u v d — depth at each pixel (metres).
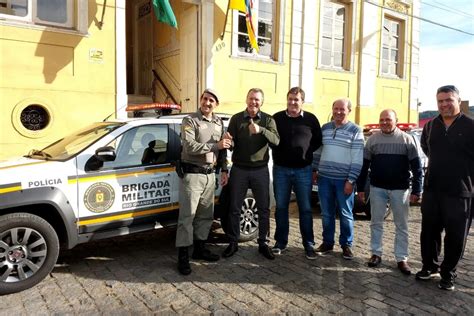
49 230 3.94
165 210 4.72
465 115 3.99
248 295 3.82
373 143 4.73
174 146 4.84
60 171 4.04
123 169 4.41
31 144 7.59
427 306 3.65
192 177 4.33
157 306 3.57
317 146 4.93
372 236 4.74
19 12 7.55
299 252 5.13
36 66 7.56
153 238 5.64
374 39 13.40
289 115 4.84
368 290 3.98
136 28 12.45
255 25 10.69
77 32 7.95
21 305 3.56
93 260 4.72
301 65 11.48
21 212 3.88
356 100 13.20
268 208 4.86
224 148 4.31
